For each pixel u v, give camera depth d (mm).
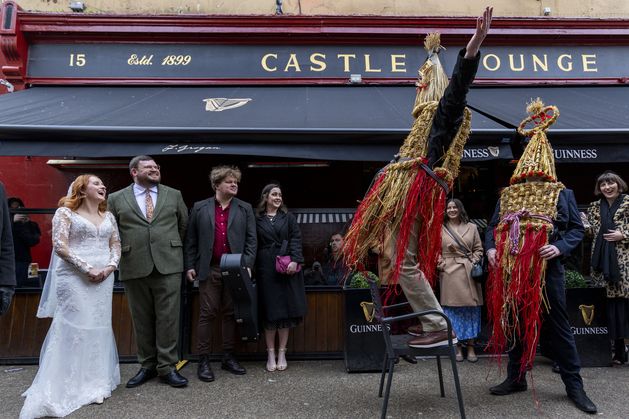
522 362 3379
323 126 5273
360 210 2936
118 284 5117
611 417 3252
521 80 7312
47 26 6977
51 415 3307
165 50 7180
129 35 7125
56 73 7000
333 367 4668
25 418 3246
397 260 2748
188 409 3482
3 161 7098
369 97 6727
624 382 4078
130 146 5145
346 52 7309
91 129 5047
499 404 3510
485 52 7398
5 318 4836
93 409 3473
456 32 7285
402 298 4586
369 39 7320
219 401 3654
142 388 3980
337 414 3352
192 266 4441
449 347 2879
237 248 4383
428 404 3529
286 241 4598
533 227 3217
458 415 3297
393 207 2729
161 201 4234
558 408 3414
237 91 6977
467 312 4754
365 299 4551
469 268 4707
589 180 7879
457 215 4973
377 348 4488
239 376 4348
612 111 6145
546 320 3521
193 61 7164
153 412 3422
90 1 7504
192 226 4500
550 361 4719
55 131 5023
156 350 4238
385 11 7777
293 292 4527
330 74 7223
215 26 7168
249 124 5348
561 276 3438
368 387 3988
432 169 2732
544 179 3334
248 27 7184
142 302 4145
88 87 7020
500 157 5105
